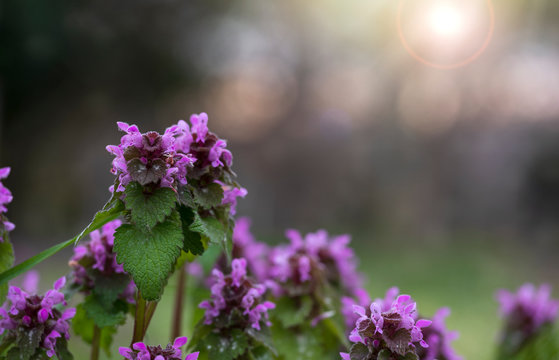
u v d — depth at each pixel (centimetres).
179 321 266
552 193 2127
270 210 2244
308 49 2264
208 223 179
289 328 240
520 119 2238
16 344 171
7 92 1403
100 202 1694
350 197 2252
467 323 686
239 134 2269
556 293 1034
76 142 1590
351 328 244
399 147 2261
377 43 2228
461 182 2231
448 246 1764
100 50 1443
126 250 161
